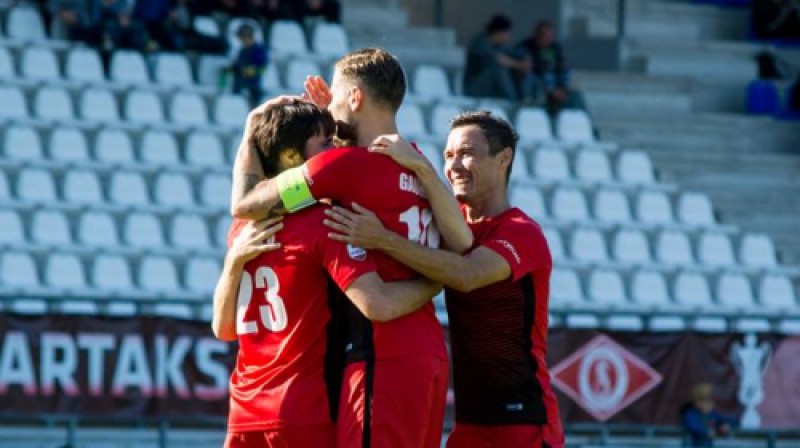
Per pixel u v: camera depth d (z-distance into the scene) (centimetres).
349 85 1789
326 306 1762
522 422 1884
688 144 6788
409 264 1747
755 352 4400
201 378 3891
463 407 1920
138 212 4991
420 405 1741
